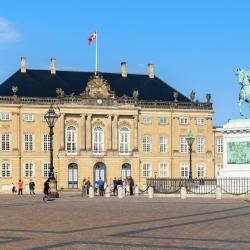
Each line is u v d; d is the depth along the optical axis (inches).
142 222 1203.2
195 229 1063.0
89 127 4940.9
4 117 4820.4
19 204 2018.9
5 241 901.2
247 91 2329.0
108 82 5265.8
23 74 5078.7
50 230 1055.6
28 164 4857.3
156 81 5418.3
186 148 5216.5
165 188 2775.6
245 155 2273.6
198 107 5236.2
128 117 5059.1
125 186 3073.3
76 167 4913.9
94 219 1286.9
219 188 2206.0
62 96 4894.2
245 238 931.3
